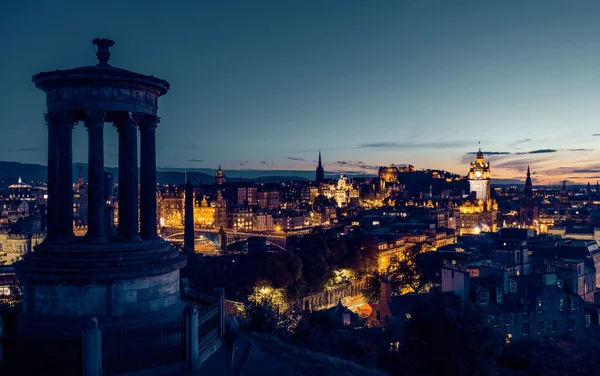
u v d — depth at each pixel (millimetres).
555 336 93938
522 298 100812
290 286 184125
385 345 74875
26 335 32656
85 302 33969
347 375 38594
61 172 36219
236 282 173500
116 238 37656
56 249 34812
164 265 36125
